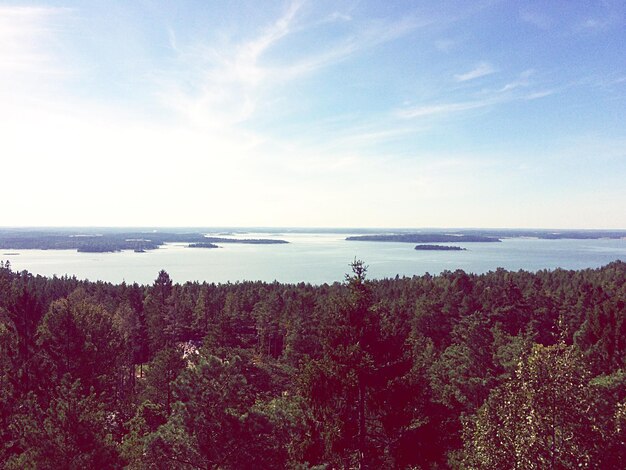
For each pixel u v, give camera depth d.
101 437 16.55
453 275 101.75
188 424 15.88
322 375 16.88
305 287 115.88
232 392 16.52
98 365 32.28
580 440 12.04
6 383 27.33
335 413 16.95
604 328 42.84
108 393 33.12
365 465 16.77
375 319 17.70
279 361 58.78
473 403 34.00
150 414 30.00
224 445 15.53
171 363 34.91
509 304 69.19
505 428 13.00
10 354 29.31
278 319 75.69
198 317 87.94
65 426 15.67
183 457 15.56
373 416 17.72
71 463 14.97
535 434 12.16
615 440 12.01
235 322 79.81
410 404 17.36
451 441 18.25
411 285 106.88
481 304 74.50
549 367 12.56
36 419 16.81
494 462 12.85
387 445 17.36
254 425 15.88
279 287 115.50
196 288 113.44
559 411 12.16
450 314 71.69
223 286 119.25
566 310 71.38
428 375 39.12
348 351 16.44
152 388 34.44
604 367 38.03
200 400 16.22
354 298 17.84
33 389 26.72
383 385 16.75
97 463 15.48
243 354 36.31
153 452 15.43
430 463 17.91
